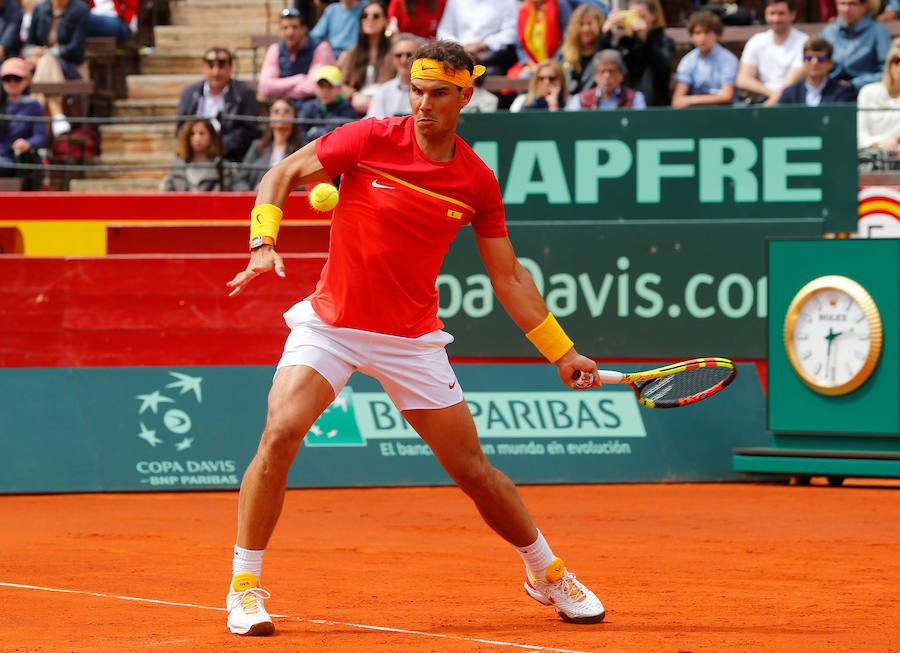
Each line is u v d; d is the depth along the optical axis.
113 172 44.25
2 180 37.56
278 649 11.00
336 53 43.53
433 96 11.69
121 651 10.95
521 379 29.47
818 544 19.75
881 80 38.00
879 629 12.35
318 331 12.09
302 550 19.27
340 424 29.11
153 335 30.31
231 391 29.25
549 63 36.28
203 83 39.00
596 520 22.98
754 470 28.38
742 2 47.31
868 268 27.44
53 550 19.19
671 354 29.81
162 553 18.89
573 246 29.92
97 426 28.95
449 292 30.03
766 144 29.86
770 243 28.38
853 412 27.56
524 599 14.41
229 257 30.30
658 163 30.06
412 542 20.25
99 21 47.97
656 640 11.61
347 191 12.08
